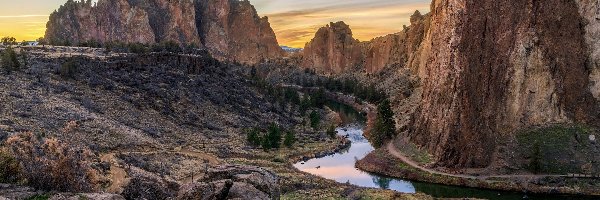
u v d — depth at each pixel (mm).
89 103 136625
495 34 152000
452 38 158500
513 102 144875
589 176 121125
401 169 135000
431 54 185375
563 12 157000
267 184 36906
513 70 147875
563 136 136500
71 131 105500
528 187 118500
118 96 156000
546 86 146750
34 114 109812
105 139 109125
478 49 150125
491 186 120812
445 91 152875
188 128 152250
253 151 140875
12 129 86062
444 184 125188
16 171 36000
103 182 55500
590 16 158000
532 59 149000
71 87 148000
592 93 150500
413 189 120688
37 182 35969
